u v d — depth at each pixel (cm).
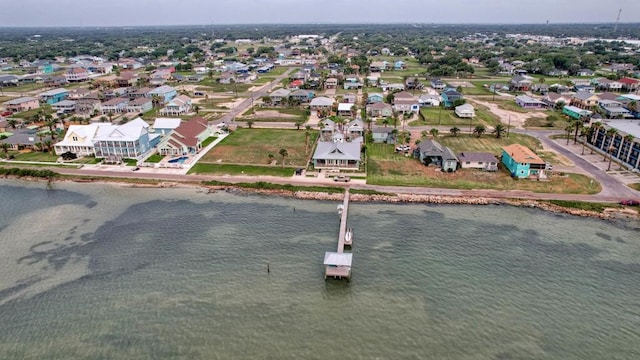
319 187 8650
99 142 10250
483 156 9619
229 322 5047
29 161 10231
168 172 9544
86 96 17125
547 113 15250
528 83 19550
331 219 7456
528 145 11338
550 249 6519
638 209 7650
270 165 9894
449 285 5703
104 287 5656
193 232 7025
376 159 10275
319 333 4894
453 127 13050
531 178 8988
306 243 6675
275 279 5819
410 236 6888
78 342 4753
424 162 9875
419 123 13850
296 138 12050
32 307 5288
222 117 14700
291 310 5244
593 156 10375
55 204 8131
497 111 15575
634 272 5966
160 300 5403
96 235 6975
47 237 6925
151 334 4859
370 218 7462
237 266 6097
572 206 7788
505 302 5388
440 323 5053
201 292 5553
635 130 9950
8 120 13288
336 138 11231
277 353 4616
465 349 4691
